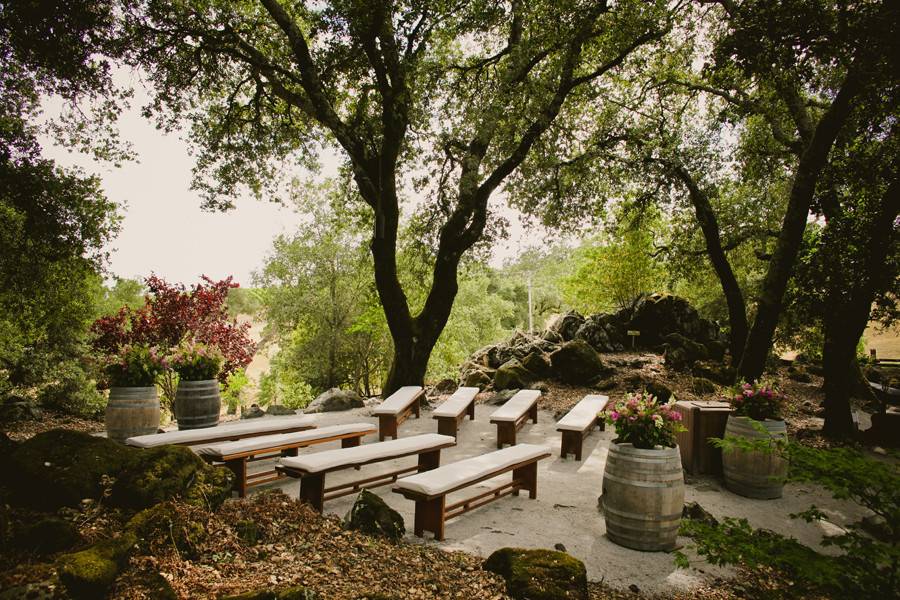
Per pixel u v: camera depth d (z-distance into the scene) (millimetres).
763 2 6242
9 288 11898
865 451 8250
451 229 11047
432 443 5668
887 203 8406
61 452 3801
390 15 9375
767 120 10977
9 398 10094
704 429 6883
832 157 9617
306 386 24266
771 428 5902
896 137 7863
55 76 9359
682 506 4441
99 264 11648
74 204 10727
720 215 14586
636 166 13281
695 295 22094
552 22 9734
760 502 5957
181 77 10297
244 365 10711
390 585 3203
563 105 12742
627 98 13828
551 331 15578
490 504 5379
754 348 8562
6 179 9828
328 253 23891
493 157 12602
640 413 4566
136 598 2559
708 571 4105
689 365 13047
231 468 5160
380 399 12625
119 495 3641
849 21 5945
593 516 5137
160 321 9695
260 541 3688
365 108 11227
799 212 8289
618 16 10352
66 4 8008
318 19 9070
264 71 10031
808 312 10086
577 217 13914
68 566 2469
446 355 27422
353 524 4168
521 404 8758
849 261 9070
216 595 2771
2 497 3303
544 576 3359
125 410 7016
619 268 17547
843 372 8938
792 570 2814
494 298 37812
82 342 14406
